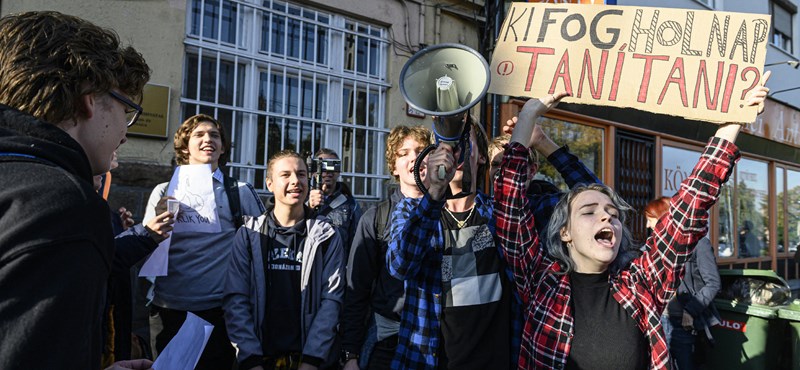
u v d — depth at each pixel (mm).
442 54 1585
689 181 1608
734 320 3705
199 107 4207
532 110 1742
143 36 3865
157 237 1930
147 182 3826
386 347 1905
